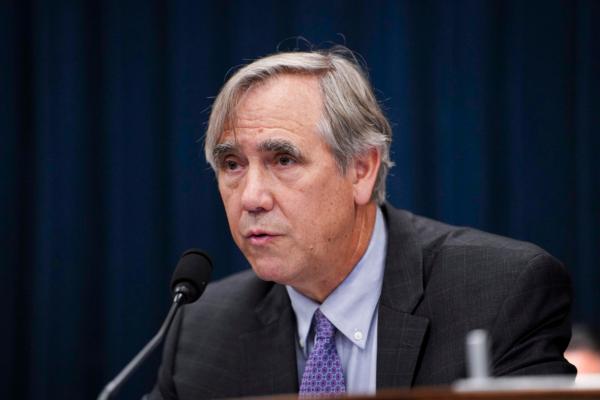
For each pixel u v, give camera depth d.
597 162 10.17
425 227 6.16
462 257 5.69
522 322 5.32
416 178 10.23
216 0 10.73
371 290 5.76
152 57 10.78
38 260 10.69
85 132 10.77
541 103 10.26
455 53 10.30
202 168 10.67
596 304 10.09
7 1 10.79
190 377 6.04
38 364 10.60
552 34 10.28
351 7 10.46
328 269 5.56
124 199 10.68
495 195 10.27
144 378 10.56
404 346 5.48
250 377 5.89
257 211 5.32
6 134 10.76
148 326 10.63
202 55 10.70
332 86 5.47
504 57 10.32
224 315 6.21
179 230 10.62
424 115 10.30
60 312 10.66
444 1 10.32
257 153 5.31
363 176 5.66
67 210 10.70
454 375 5.27
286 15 10.59
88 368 10.65
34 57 10.81
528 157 10.23
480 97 10.25
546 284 5.46
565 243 10.17
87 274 10.70
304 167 5.32
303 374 5.75
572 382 3.18
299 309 5.89
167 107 10.73
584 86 10.20
